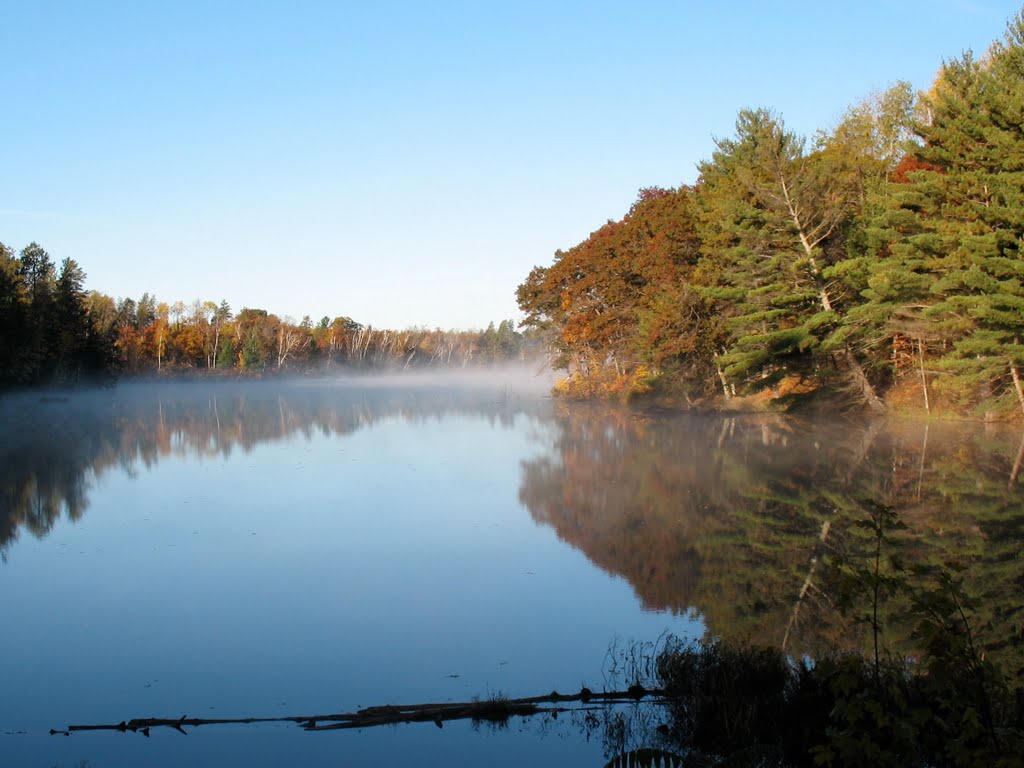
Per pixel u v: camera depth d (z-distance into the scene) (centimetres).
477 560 1630
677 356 4909
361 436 4012
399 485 2531
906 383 4412
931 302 3662
